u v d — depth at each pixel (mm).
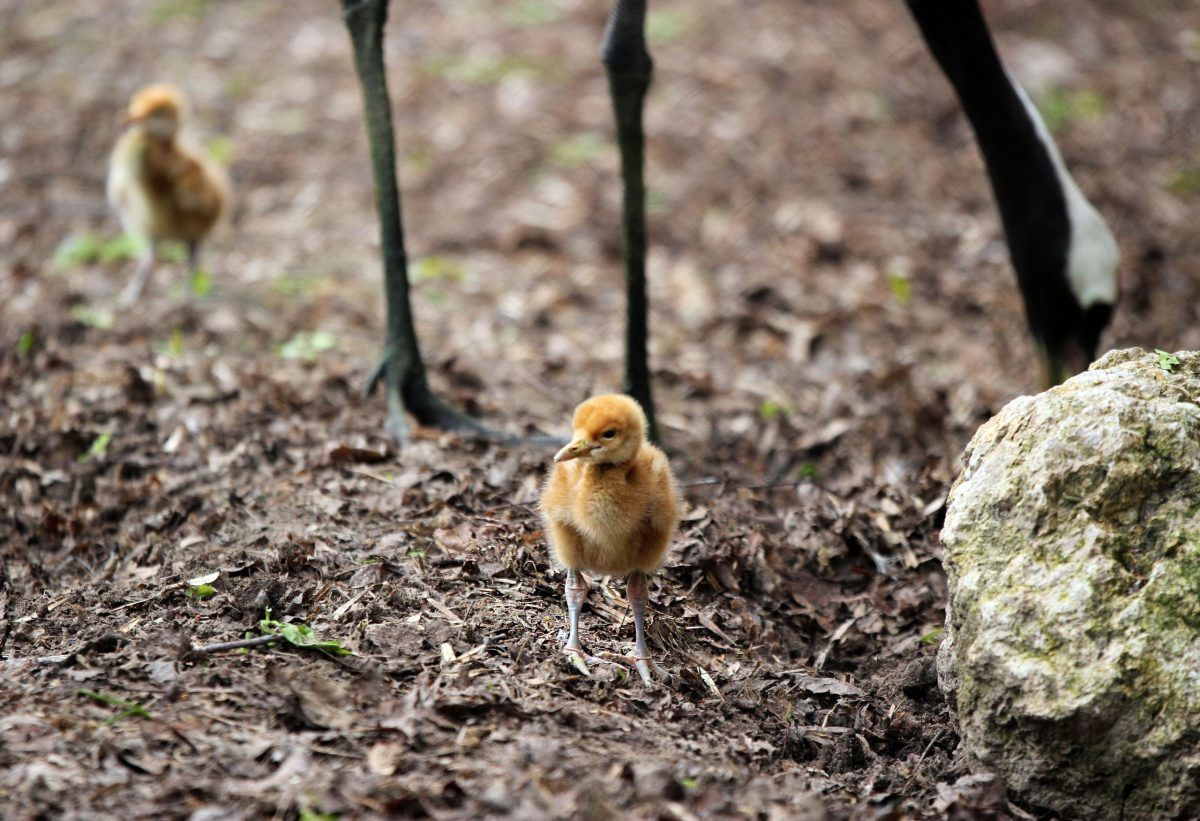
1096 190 14125
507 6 19781
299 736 4980
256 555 6688
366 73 8281
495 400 9734
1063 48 17875
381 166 8383
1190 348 10719
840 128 16062
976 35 7754
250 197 14633
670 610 6605
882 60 17891
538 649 5922
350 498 7430
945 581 7379
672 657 6184
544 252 13539
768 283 12617
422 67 17859
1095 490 5203
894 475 8695
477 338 11250
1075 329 8023
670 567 6918
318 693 5293
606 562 5707
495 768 4832
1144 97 16469
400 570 6523
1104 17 18891
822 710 6047
